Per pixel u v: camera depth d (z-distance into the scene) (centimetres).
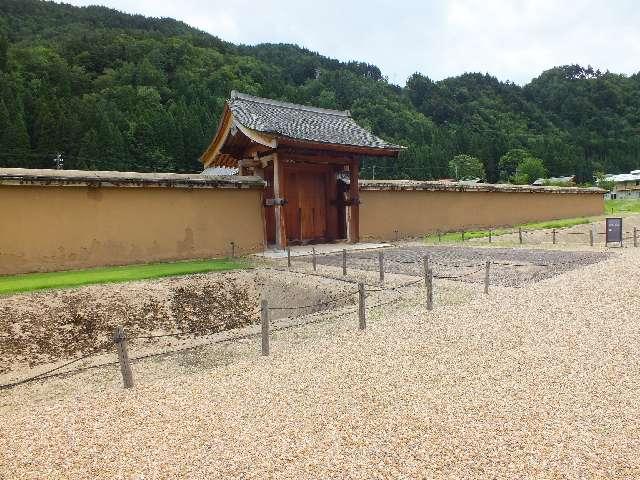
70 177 1410
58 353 907
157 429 475
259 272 1392
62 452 438
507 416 468
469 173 7581
